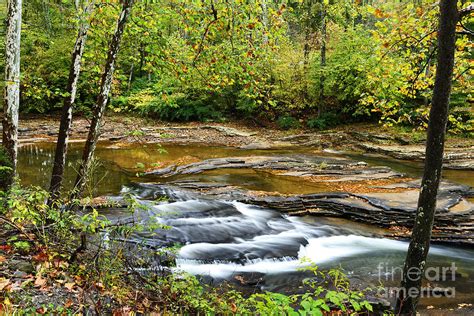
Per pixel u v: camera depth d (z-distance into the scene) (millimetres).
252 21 5582
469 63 6273
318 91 23750
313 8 22453
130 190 11156
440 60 4145
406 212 9445
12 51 7113
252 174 13891
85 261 4473
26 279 3795
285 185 12414
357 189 11812
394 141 19156
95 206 8836
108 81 6262
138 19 6492
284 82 23531
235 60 6180
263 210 10133
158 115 26531
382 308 5359
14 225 4266
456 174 14133
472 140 17938
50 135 21281
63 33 25172
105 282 4117
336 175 13711
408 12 5625
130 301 3994
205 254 7383
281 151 18766
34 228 4680
